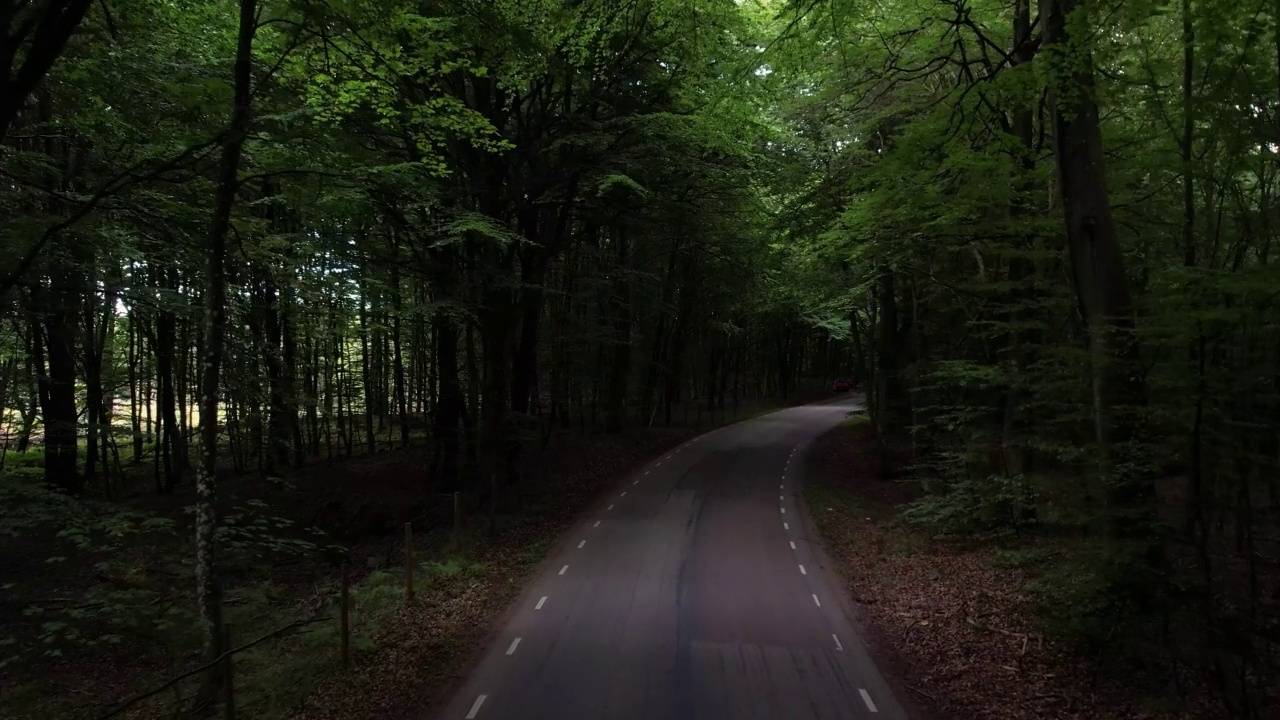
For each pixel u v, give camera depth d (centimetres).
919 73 1524
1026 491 1180
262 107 1114
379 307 1712
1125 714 665
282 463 2564
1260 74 791
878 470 2427
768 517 1680
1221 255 925
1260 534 998
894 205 1323
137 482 2548
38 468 2380
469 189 1628
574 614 1004
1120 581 734
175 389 2722
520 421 2048
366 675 805
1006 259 1398
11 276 913
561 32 1234
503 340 1839
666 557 1321
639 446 2927
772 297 3262
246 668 881
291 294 1688
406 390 4044
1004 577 1109
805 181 1975
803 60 1205
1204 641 683
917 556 1312
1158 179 1122
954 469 1455
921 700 728
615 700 727
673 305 3297
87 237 1157
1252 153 850
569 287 2652
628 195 1914
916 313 2070
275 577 1527
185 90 1088
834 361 7250
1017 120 1316
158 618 992
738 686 761
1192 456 693
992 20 1413
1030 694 719
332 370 2867
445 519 1808
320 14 866
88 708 842
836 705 716
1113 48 911
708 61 1609
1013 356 1313
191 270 1292
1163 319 696
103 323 2183
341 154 1345
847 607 1037
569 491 2033
